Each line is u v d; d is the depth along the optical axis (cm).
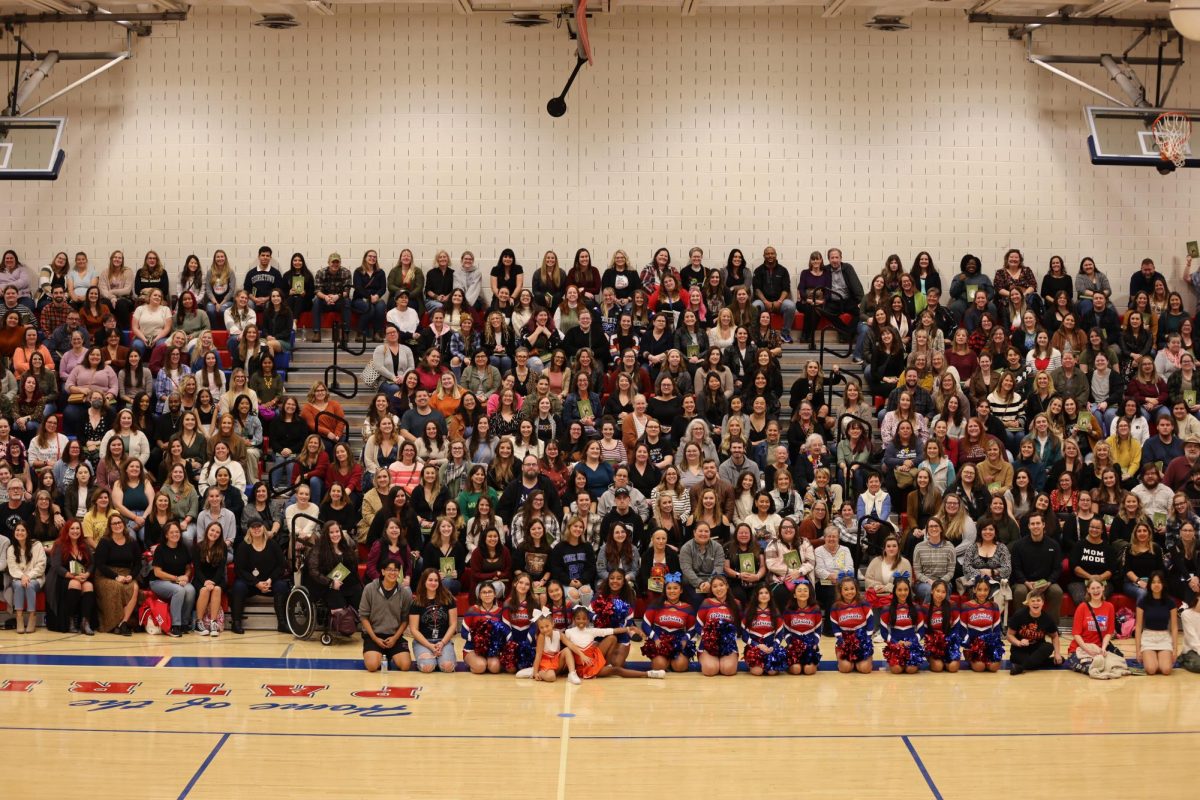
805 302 2012
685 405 1725
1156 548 1534
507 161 2102
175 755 1096
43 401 1780
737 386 1828
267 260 2023
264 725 1176
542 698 1272
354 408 1897
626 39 2094
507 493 1588
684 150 2105
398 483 1633
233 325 1933
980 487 1611
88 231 2103
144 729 1161
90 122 2094
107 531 1527
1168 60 2064
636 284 2014
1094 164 2036
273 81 2094
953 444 1711
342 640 1491
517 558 1498
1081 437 1742
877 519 1566
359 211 2105
